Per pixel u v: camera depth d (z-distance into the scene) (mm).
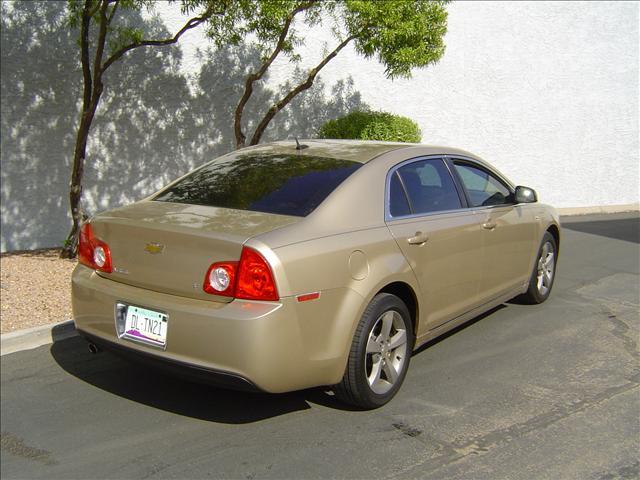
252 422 3953
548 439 3775
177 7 9070
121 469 3434
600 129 14703
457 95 12484
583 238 10672
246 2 7066
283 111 10305
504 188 5703
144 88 8906
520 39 13188
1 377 4555
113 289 3793
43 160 8234
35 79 8055
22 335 5129
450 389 4469
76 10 7449
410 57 7215
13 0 7816
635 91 15125
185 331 3449
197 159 9531
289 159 4527
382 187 4246
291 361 3473
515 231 5578
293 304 3443
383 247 4004
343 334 3697
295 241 3535
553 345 5375
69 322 5418
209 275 3467
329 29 10562
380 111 10859
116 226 3840
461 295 4871
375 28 7426
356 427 3895
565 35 13820
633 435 3834
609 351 5254
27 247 8227
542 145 13875
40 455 3574
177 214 3850
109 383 4477
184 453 3590
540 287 6469
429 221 4484
